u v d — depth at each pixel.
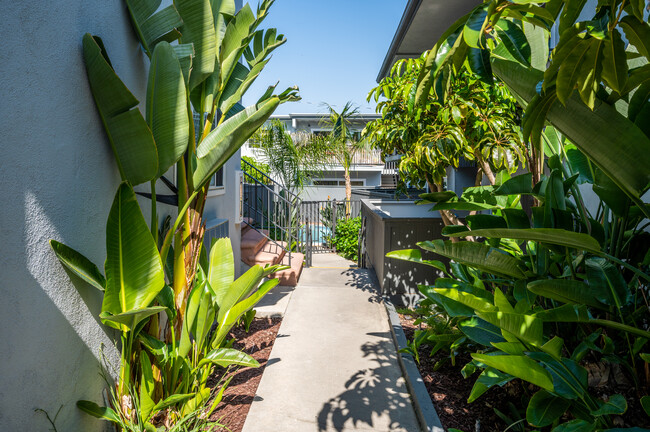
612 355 2.16
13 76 1.68
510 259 2.54
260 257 6.86
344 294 6.09
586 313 1.97
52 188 1.94
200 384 2.70
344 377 3.49
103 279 2.16
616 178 1.83
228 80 3.31
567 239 1.90
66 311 2.04
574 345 2.54
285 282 6.51
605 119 1.68
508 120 3.90
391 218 5.86
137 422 2.35
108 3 2.49
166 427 2.38
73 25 2.11
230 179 6.21
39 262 1.84
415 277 5.89
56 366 1.95
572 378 1.93
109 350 2.49
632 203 2.41
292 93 3.46
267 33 3.36
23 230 1.74
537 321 1.95
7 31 1.64
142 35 2.74
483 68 1.45
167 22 2.72
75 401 2.11
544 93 1.53
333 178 21.39
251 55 3.49
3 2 1.62
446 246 2.61
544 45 2.62
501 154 3.70
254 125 2.52
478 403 2.88
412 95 2.80
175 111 2.49
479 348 3.35
